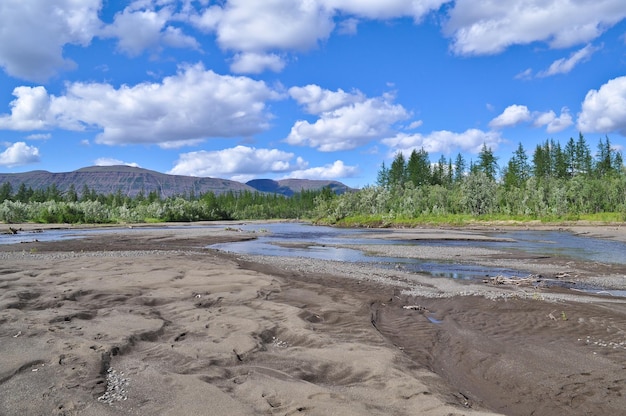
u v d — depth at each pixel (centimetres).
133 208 12738
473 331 1194
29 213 9956
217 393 713
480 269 2506
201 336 1070
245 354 937
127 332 1050
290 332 1109
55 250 3491
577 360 936
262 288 1681
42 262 2350
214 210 14875
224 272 2039
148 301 1448
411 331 1200
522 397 777
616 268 2503
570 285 1981
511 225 7588
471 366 942
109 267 2162
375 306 1489
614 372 861
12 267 2095
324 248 3944
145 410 649
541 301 1503
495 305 1466
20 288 1553
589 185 8775
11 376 761
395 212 9788
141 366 836
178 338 1050
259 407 670
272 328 1139
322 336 1080
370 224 8494
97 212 10425
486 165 11825
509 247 3838
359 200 10762
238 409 656
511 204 9294
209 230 7088
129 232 6309
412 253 3397
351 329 1184
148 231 6656
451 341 1108
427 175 12825
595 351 992
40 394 689
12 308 1279
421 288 1867
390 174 13775
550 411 720
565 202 8256
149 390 723
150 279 1817
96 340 979
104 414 630
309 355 947
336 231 6988
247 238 5125
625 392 770
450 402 724
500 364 929
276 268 2372
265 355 944
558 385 811
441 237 5084
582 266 2595
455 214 9269
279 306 1392
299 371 846
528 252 3391
